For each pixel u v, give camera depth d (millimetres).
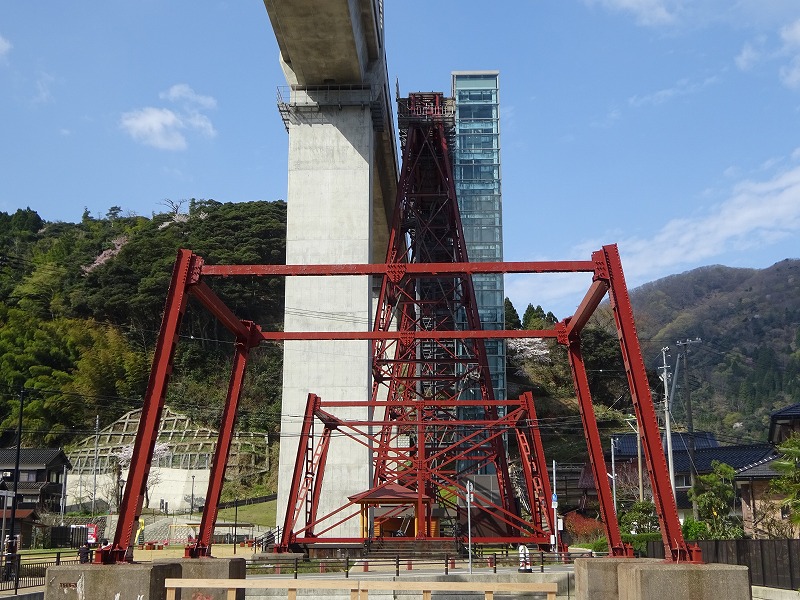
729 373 155625
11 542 41031
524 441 44438
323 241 56250
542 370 128375
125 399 115438
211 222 139250
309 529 41375
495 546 52438
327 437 41594
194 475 100062
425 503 43406
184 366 123438
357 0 54438
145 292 126250
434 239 72062
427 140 69438
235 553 48438
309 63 56500
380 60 61219
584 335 124500
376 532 49031
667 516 19078
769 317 194625
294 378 54156
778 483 28078
